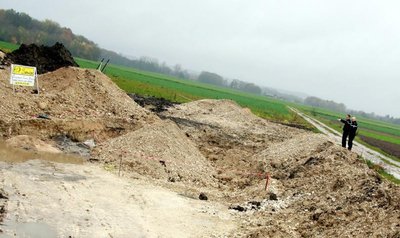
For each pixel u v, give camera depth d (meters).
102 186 16.27
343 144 25.20
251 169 23.22
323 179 18.69
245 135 37.03
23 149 19.22
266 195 18.06
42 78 29.47
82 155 20.38
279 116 73.81
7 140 19.62
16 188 14.27
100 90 29.11
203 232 13.48
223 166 24.06
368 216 13.30
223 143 32.09
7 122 20.86
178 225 13.80
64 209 13.30
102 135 24.25
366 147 49.12
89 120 24.38
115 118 26.14
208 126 37.34
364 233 11.98
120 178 17.83
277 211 16.20
